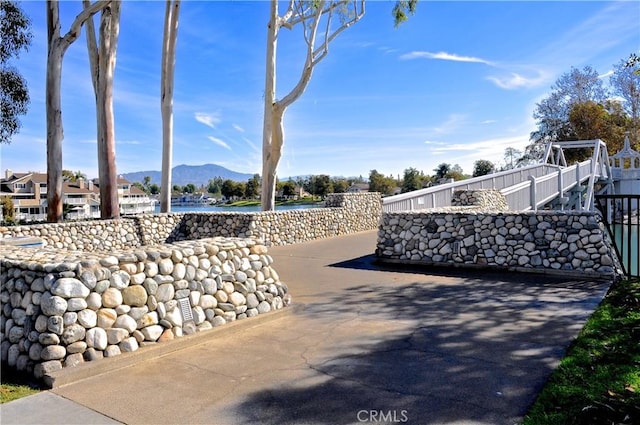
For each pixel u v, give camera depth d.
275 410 3.06
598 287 6.84
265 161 16.30
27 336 3.73
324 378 3.60
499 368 3.71
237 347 4.42
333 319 5.46
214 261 5.10
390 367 3.82
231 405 3.14
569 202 24.03
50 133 13.87
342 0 16.53
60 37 13.96
